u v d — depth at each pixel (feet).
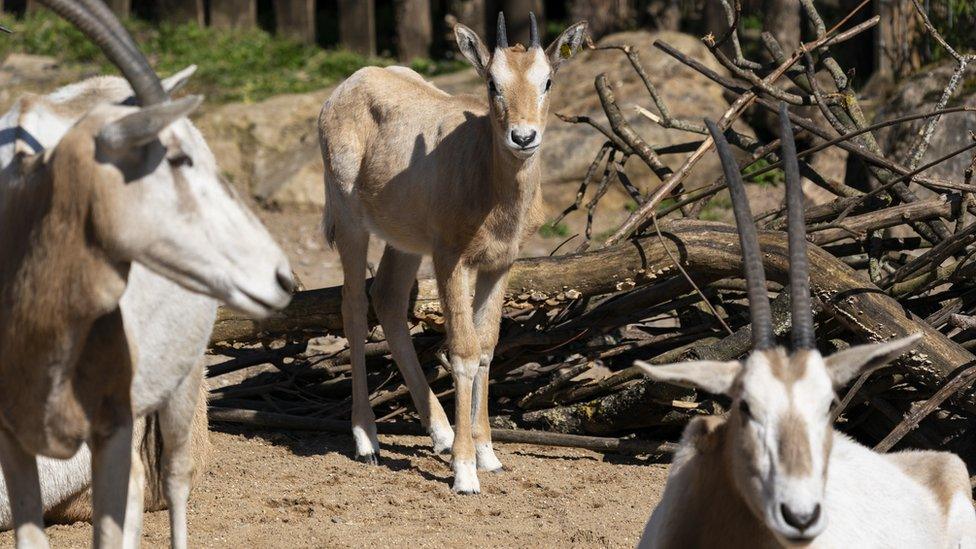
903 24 69.97
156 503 34.09
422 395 40.93
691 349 38.63
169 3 96.78
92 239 21.03
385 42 96.63
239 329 42.22
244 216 21.74
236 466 38.17
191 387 27.78
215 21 95.91
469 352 37.37
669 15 84.64
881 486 24.94
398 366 41.52
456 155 38.22
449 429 40.63
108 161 20.79
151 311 25.62
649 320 42.42
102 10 21.56
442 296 38.06
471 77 82.02
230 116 79.46
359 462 39.34
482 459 38.22
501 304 38.78
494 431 40.24
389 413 43.93
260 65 89.35
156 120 20.04
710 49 42.88
